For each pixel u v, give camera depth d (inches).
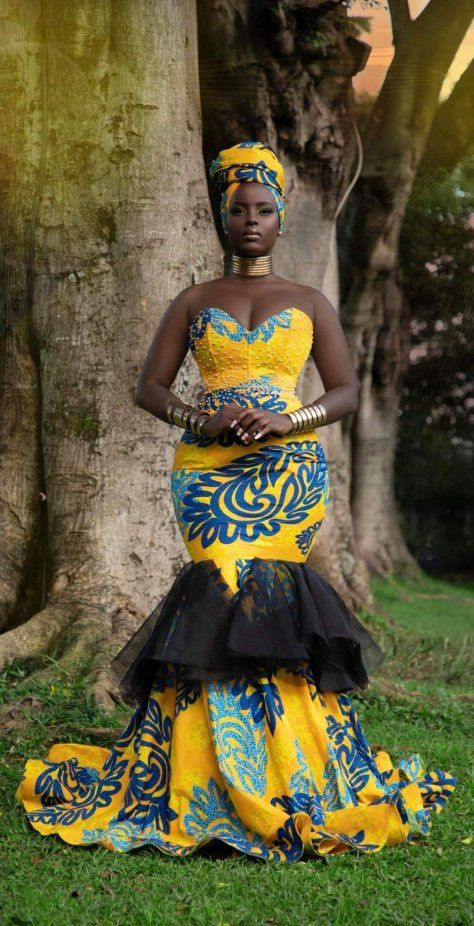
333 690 147.7
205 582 143.9
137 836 138.2
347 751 148.3
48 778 153.6
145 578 241.6
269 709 140.6
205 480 147.3
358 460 649.6
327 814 139.9
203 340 151.9
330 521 454.9
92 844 137.8
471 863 134.6
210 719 139.9
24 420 259.9
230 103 358.6
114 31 240.1
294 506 147.3
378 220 512.4
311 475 148.6
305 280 391.9
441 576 820.6
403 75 441.1
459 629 466.6
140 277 241.3
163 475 244.5
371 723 226.5
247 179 153.2
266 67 357.1
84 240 243.1
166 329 156.9
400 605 565.6
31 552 260.2
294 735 142.5
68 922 113.5
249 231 153.3
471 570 841.5
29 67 248.4
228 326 150.7
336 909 118.3
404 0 412.2
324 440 459.8
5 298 259.8
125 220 240.8
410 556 671.8
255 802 135.6
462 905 121.0
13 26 247.6
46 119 246.2
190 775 140.5
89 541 240.1
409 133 469.4
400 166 479.2
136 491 242.1
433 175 503.8
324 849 135.6
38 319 248.7
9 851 135.6
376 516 653.9
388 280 624.7
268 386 149.7
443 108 465.4
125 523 241.4
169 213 242.4
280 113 367.6
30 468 260.5
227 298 153.4
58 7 239.5
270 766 140.3
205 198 250.1
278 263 388.5
